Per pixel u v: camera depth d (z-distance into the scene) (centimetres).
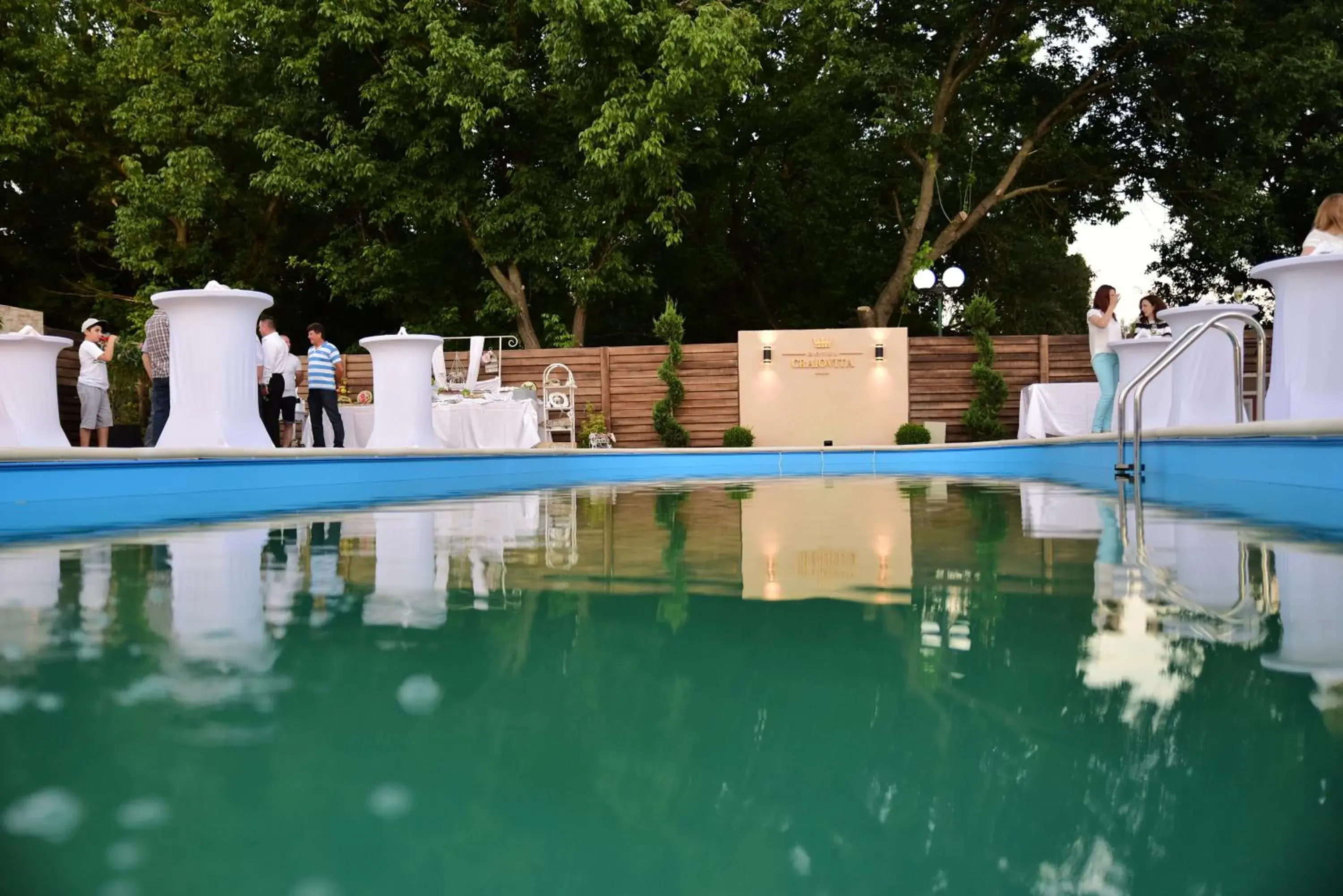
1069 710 101
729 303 2108
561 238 1491
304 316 1953
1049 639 137
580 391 1319
